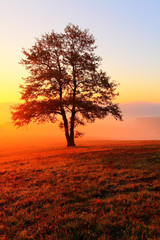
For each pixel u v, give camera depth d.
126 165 9.78
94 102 24.06
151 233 3.72
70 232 3.97
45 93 23.31
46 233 4.13
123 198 5.55
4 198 6.46
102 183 7.25
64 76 22.22
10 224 4.65
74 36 23.55
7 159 18.67
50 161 13.29
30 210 5.41
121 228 4.06
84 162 11.41
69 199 5.86
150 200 5.25
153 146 15.78
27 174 9.84
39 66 24.19
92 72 24.02
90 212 4.86
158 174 7.77
